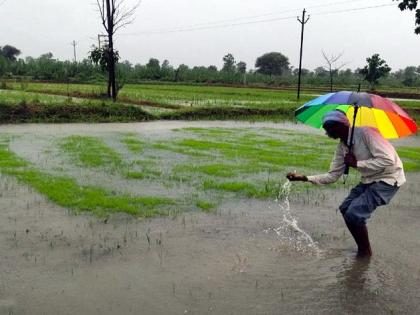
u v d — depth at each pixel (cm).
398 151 1479
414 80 8375
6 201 779
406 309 463
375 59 5538
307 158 1253
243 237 648
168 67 8456
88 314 436
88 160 1138
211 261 563
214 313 444
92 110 2178
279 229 686
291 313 448
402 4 2772
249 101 3356
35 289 480
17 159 1127
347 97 539
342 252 604
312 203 832
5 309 439
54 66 6675
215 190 894
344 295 488
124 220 698
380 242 646
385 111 530
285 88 6406
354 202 568
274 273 535
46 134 1617
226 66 10588
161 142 1480
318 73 10281
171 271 532
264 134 1783
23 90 3847
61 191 832
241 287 498
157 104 2912
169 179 970
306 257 584
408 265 568
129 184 919
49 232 640
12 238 615
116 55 3070
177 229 669
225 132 1808
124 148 1342
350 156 554
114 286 492
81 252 576
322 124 570
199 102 3108
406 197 900
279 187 927
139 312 442
